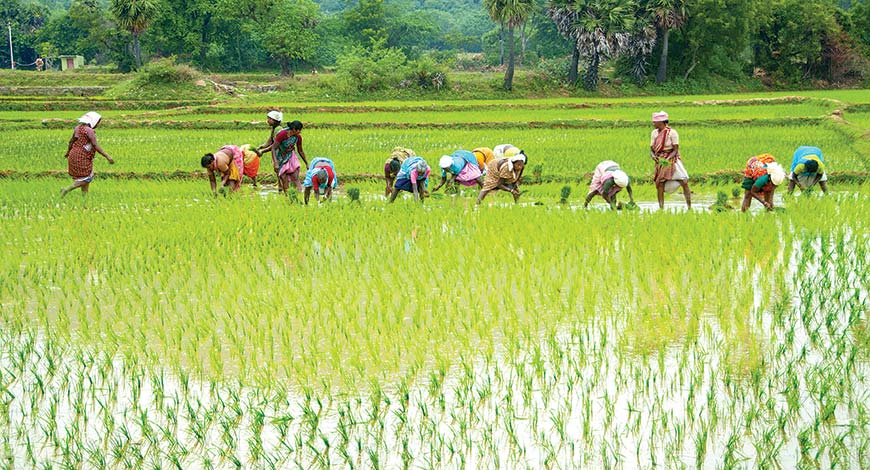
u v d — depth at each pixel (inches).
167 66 2445.9
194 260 479.5
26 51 4217.5
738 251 468.8
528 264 446.0
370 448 251.9
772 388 285.1
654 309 374.6
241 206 627.5
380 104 1969.7
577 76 2787.9
